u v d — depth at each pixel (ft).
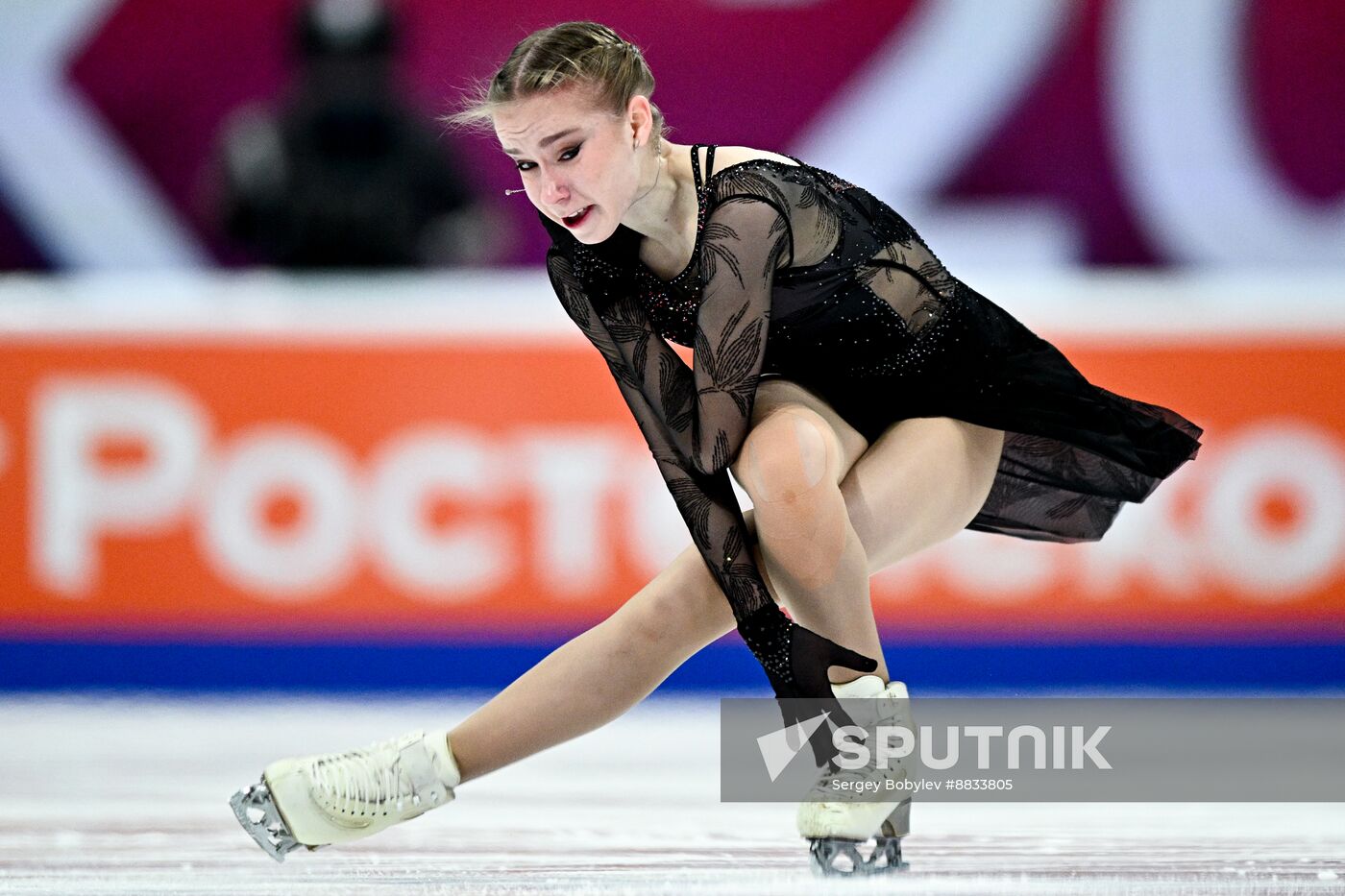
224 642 59.31
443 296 59.11
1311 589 58.34
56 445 59.26
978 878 24.48
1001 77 68.90
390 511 59.06
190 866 26.63
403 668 59.00
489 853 28.37
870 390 28.35
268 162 65.46
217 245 70.95
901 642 58.08
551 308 58.85
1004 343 29.53
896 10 69.31
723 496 26.25
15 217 70.54
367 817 26.45
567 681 26.68
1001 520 32.12
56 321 59.16
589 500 58.70
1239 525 58.44
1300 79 68.03
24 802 36.06
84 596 59.41
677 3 69.62
